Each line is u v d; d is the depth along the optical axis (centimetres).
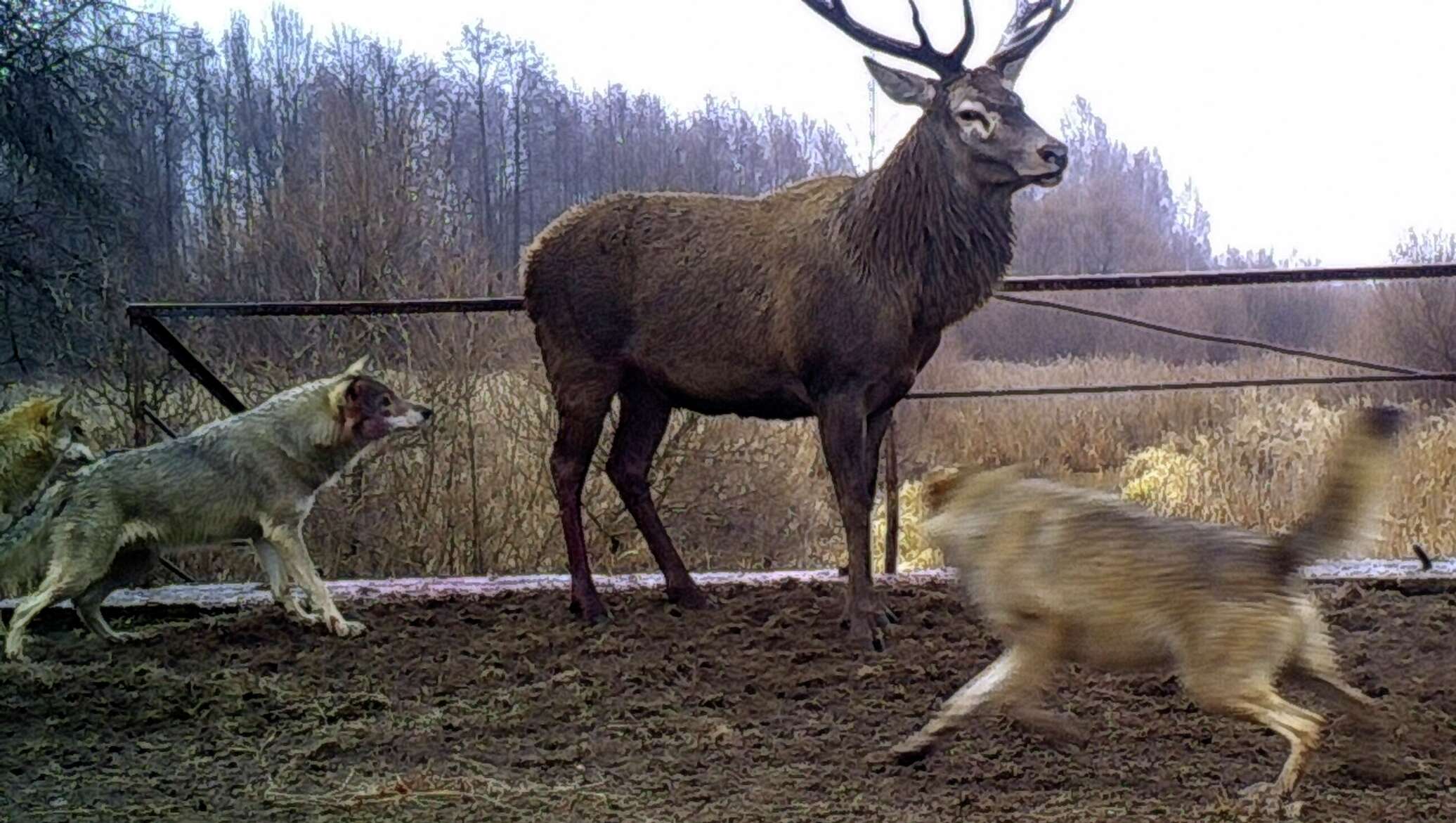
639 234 749
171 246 2105
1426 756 518
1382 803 470
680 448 1349
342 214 1526
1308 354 841
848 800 491
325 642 734
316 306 828
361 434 774
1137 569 470
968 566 515
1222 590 459
